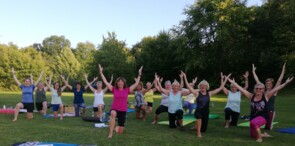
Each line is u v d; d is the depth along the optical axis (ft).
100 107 39.42
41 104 45.93
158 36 155.74
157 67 152.35
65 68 190.90
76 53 272.92
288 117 43.42
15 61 159.22
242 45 129.39
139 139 25.85
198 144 24.31
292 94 101.81
